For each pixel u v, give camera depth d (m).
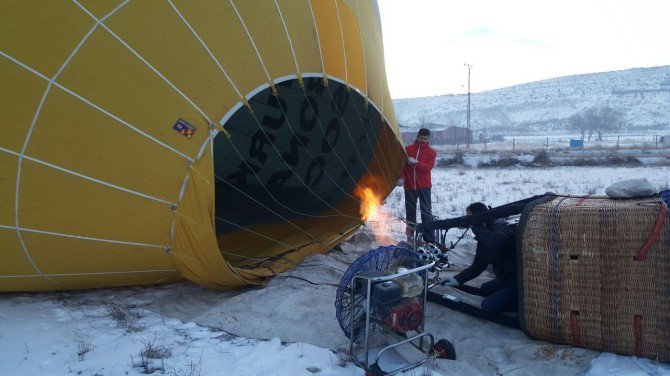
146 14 4.94
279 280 5.82
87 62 4.68
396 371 3.69
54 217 4.84
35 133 4.61
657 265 3.72
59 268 5.20
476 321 4.72
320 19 6.45
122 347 4.23
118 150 4.83
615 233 3.84
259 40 5.65
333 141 8.27
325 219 8.59
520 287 4.18
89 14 4.69
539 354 3.98
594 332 3.89
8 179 4.65
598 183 16.86
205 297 5.53
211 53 5.26
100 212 4.91
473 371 3.80
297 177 8.88
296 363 3.89
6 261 5.04
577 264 3.95
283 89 6.96
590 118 149.00
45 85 4.59
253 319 4.72
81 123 4.70
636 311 3.77
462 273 5.08
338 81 6.56
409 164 7.95
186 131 5.05
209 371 3.80
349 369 3.81
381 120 7.67
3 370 3.88
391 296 3.68
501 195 14.37
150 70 4.91
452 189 16.06
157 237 5.14
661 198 4.01
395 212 11.03
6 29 4.50
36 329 4.65
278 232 7.91
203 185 5.04
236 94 5.36
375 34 7.86
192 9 5.20
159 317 4.98
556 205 4.18
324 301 5.20
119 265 5.29
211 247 5.08
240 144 7.79
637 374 3.59
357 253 7.37
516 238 4.32
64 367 3.92
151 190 4.99
